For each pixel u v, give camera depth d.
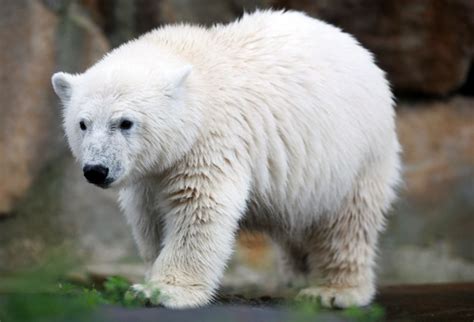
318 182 11.09
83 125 9.86
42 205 16.34
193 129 9.99
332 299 11.59
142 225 11.02
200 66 10.38
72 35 16.59
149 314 7.76
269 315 8.02
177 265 10.17
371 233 11.94
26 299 7.60
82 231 16.36
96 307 7.84
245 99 10.46
